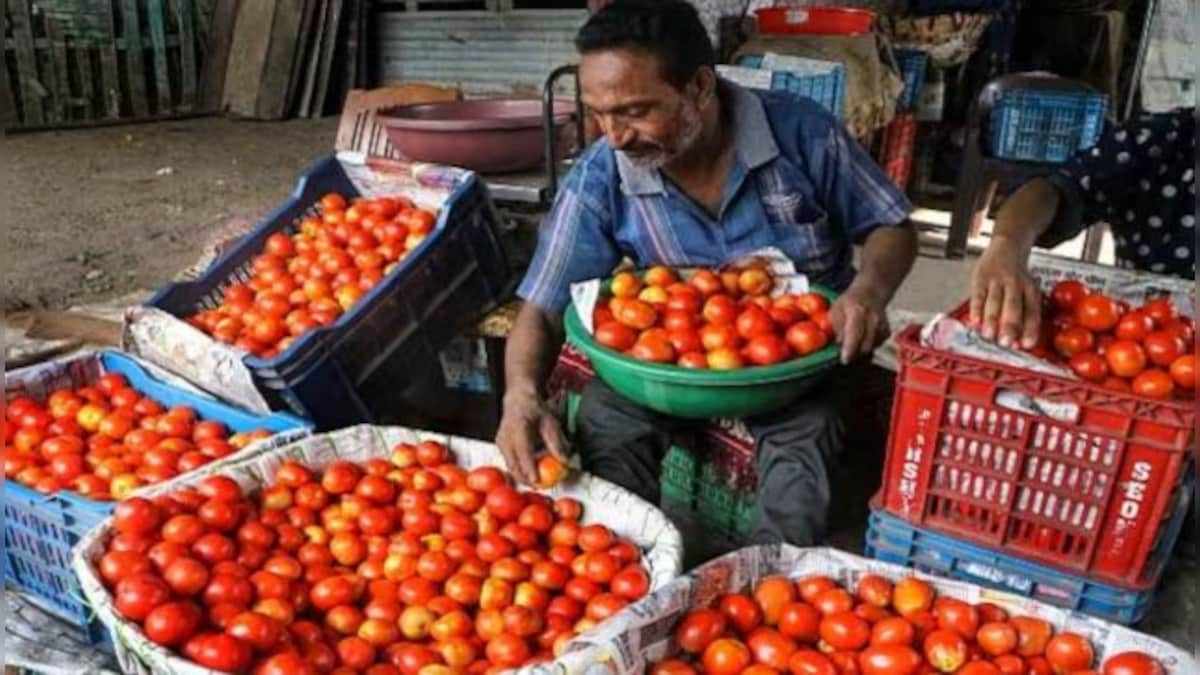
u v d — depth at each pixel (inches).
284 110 324.5
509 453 68.7
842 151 73.9
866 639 54.9
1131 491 55.5
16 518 72.9
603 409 74.8
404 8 343.0
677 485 86.0
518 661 56.5
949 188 225.0
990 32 215.0
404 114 114.0
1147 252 79.0
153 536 61.7
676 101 64.2
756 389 64.1
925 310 153.3
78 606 71.1
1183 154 75.2
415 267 92.0
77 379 90.7
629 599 60.1
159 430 81.0
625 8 63.4
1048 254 85.0
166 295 98.1
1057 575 58.7
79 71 309.9
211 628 56.2
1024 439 57.4
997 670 52.4
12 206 214.1
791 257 75.5
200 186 235.0
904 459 61.9
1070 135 172.2
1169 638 68.0
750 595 58.8
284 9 319.0
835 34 186.5
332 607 60.5
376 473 70.7
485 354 105.8
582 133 107.1
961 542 61.1
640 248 77.4
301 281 97.0
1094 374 57.6
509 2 319.3
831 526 84.5
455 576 61.8
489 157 105.7
